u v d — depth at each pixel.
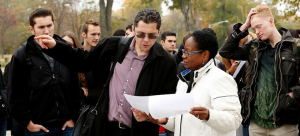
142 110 1.93
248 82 3.21
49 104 3.04
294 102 2.80
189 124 2.13
